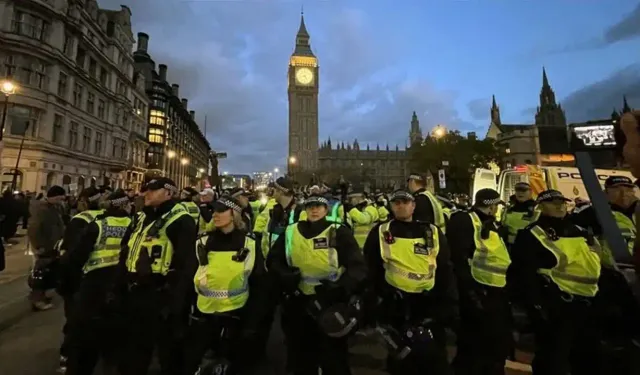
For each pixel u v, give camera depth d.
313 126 177.75
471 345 3.84
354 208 7.91
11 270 9.88
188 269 3.55
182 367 3.93
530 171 12.39
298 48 186.12
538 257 3.70
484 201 4.13
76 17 33.59
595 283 3.41
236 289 3.55
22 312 6.87
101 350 4.07
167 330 3.77
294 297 3.69
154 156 63.75
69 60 32.16
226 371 3.32
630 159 1.65
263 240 6.39
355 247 3.61
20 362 4.88
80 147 34.97
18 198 16.75
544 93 109.56
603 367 2.78
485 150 45.06
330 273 3.57
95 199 5.57
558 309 3.52
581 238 3.58
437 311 3.34
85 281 4.01
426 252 3.42
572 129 4.14
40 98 28.81
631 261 1.78
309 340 3.59
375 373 4.58
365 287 3.52
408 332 3.21
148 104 57.28
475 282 3.86
